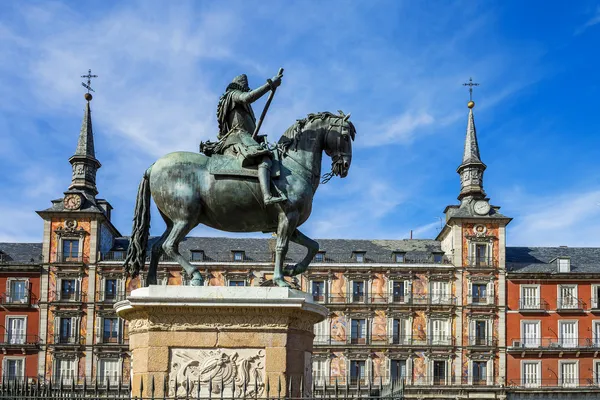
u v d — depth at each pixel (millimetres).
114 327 63500
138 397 8945
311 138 10078
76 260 64125
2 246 68188
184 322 9102
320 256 67000
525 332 64688
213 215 9766
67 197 64875
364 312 64688
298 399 8258
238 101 10000
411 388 62062
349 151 10188
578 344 64188
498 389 62375
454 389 62281
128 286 64062
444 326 64812
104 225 67000
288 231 9586
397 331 64750
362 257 66625
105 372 62531
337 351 63844
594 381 63094
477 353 63781
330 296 65000
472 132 71250
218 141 10156
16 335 62844
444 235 69875
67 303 63344
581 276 65250
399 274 65438
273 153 9844
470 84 72938
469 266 65312
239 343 9070
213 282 64625
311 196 9891
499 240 65938
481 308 64625
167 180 9742
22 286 63719
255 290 9172
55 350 62469
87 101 70375
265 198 9391
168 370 8992
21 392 9602
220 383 8969
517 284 65500
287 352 9102
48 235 64438
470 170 69125
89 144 69000
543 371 63531
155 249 10070
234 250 65938
